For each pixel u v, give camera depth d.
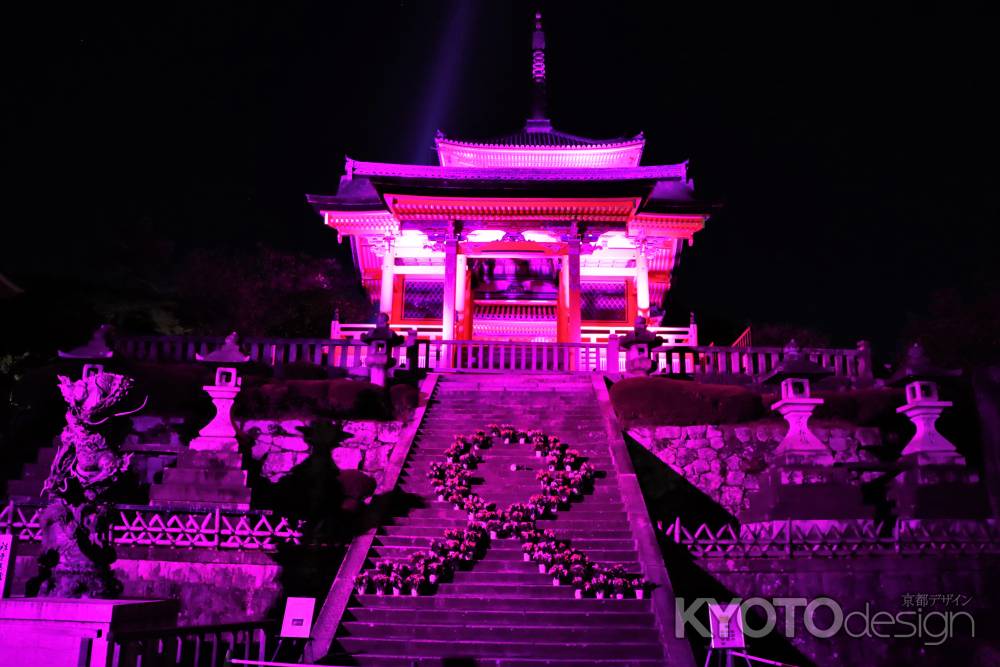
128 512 14.38
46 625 7.76
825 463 15.10
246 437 17.77
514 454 16.55
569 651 10.67
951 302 34.41
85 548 9.35
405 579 11.95
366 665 10.48
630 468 15.61
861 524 14.33
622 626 11.15
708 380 20.98
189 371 18.23
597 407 18.97
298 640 10.51
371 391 18.33
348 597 11.66
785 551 13.74
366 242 33.06
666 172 31.14
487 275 34.09
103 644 7.53
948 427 17.38
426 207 27.97
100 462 9.59
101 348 16.42
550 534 13.27
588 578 12.02
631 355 21.11
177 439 17.58
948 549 13.80
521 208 27.94
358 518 14.35
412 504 14.71
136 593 12.93
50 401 17.70
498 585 12.09
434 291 32.53
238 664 9.43
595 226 28.53
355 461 17.64
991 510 14.59
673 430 17.92
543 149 35.88
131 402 10.12
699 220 30.19
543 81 40.59
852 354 21.27
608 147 35.72
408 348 22.39
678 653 10.47
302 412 18.11
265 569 13.04
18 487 15.36
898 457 17.42
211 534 13.79
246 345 21.34
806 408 15.72
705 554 13.75
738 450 17.64
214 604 12.88
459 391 20.05
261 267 39.28
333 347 21.66
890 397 17.75
